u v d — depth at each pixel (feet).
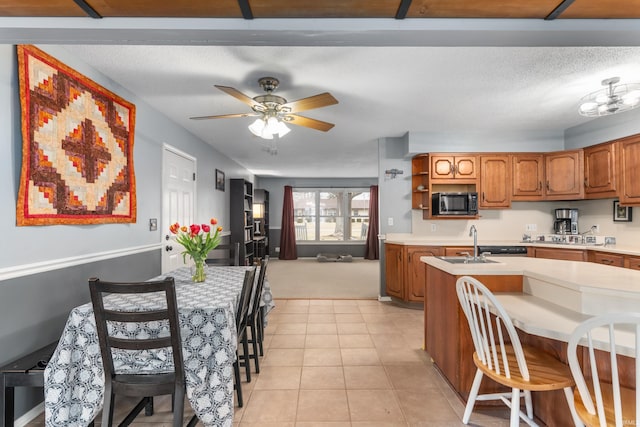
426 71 8.20
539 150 14.32
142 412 6.71
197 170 14.71
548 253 13.20
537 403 6.20
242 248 20.08
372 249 29.60
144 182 10.25
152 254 10.69
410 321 12.26
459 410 6.64
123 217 8.97
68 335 5.28
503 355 5.04
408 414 6.52
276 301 15.08
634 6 3.74
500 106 10.87
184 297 6.44
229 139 15.16
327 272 23.07
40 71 6.29
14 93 5.88
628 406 4.13
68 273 7.11
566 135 14.12
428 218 15.20
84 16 3.97
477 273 6.93
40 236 6.39
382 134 14.69
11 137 5.82
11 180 5.82
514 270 6.90
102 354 4.96
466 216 14.30
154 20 4.00
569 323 4.79
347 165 23.09
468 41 4.34
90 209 7.67
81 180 7.38
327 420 6.34
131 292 4.70
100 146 8.02
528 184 14.25
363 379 7.91
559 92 9.62
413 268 13.85
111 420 4.98
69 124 7.02
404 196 15.43
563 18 4.01
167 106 10.69
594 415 4.00
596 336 4.28
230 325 5.74
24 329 6.06
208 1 3.68
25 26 3.96
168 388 5.06
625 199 11.46
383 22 4.03
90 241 7.79
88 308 5.43
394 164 15.37
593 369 3.82
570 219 14.57
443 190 15.35
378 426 6.15
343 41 4.35
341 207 30.83
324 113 11.55
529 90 9.48
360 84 9.00
